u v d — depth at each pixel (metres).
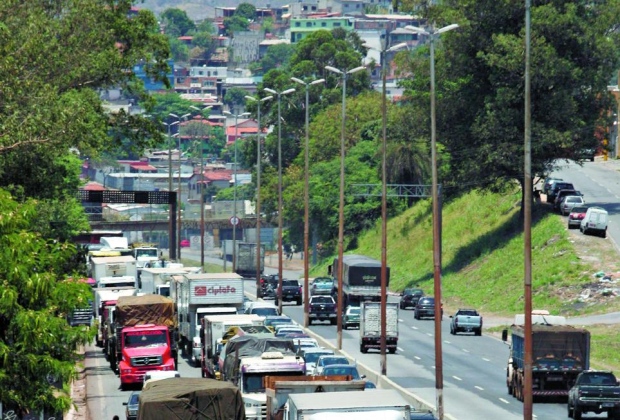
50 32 167.38
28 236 101.00
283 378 108.69
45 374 99.88
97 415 143.88
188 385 96.88
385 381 151.62
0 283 98.81
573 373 146.12
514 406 144.62
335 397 89.06
